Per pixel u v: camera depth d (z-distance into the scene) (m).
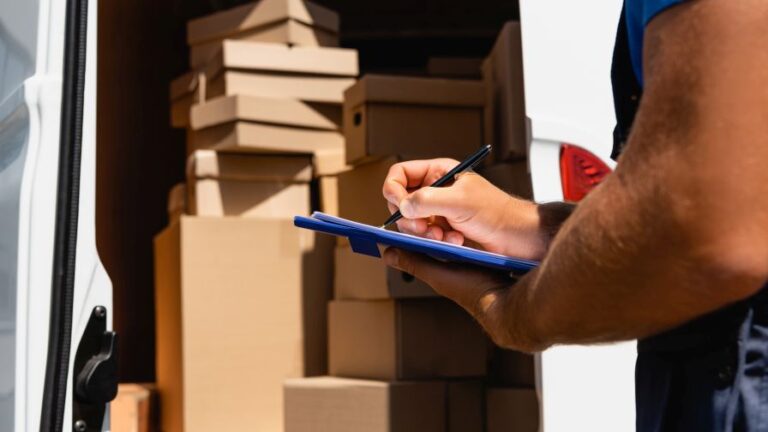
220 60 3.02
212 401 2.81
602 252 0.77
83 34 1.29
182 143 3.81
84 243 1.27
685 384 0.88
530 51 1.91
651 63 0.78
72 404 1.23
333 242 3.03
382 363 2.57
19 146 1.34
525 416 2.34
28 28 1.36
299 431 2.58
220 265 2.88
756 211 0.71
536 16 1.92
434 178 1.28
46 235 1.24
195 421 2.79
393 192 1.22
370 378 2.61
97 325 1.28
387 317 2.55
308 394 2.57
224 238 2.89
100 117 3.44
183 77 3.34
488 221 1.16
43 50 1.30
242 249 2.91
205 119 3.01
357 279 2.68
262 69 3.02
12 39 1.44
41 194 1.25
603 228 0.77
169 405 2.97
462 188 1.15
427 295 2.52
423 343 2.52
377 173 2.68
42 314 1.23
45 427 1.20
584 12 1.96
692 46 0.74
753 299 0.84
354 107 2.70
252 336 2.88
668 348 0.90
